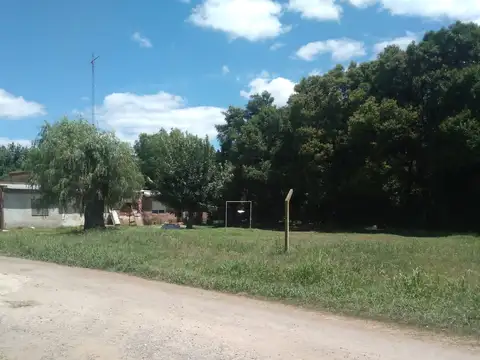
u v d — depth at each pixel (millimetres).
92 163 26781
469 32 32781
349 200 38250
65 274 12750
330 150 36062
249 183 41844
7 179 41750
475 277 11680
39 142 28141
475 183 34344
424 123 33562
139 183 29578
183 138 40281
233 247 18141
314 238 24172
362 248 17594
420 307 8258
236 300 9367
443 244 19922
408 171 34969
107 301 9266
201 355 6082
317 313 8281
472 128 29516
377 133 33125
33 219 36125
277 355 6055
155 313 8273
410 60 33750
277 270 11789
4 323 7730
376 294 9258
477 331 6992
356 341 6645
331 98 37062
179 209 39812
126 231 26172
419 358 5938
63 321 7793
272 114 42906
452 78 31328
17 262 15336
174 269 12758
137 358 6020
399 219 37406
